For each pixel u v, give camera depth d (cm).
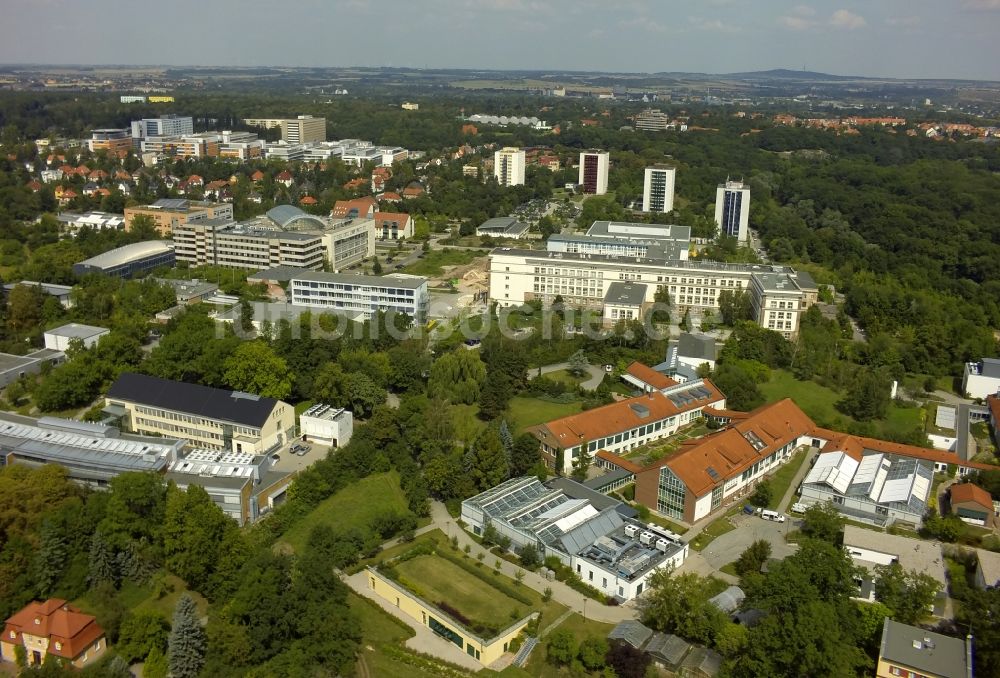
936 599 17088
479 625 16050
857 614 15700
